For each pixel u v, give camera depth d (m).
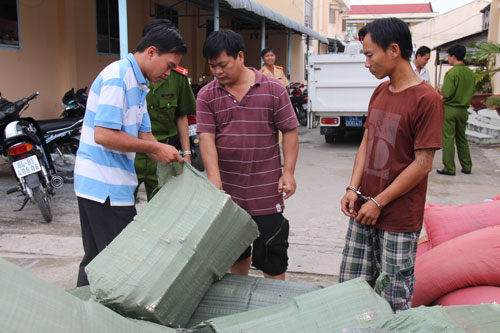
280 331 1.57
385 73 2.05
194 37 13.36
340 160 8.22
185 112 3.69
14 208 5.14
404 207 2.08
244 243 2.09
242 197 2.60
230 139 2.57
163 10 11.58
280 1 16.61
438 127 1.94
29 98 5.61
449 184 6.40
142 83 2.40
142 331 1.54
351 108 8.89
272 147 2.62
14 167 4.55
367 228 2.24
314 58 8.91
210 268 1.95
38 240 4.18
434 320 1.51
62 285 3.32
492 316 1.53
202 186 2.04
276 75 7.32
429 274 2.38
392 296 2.14
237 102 2.54
